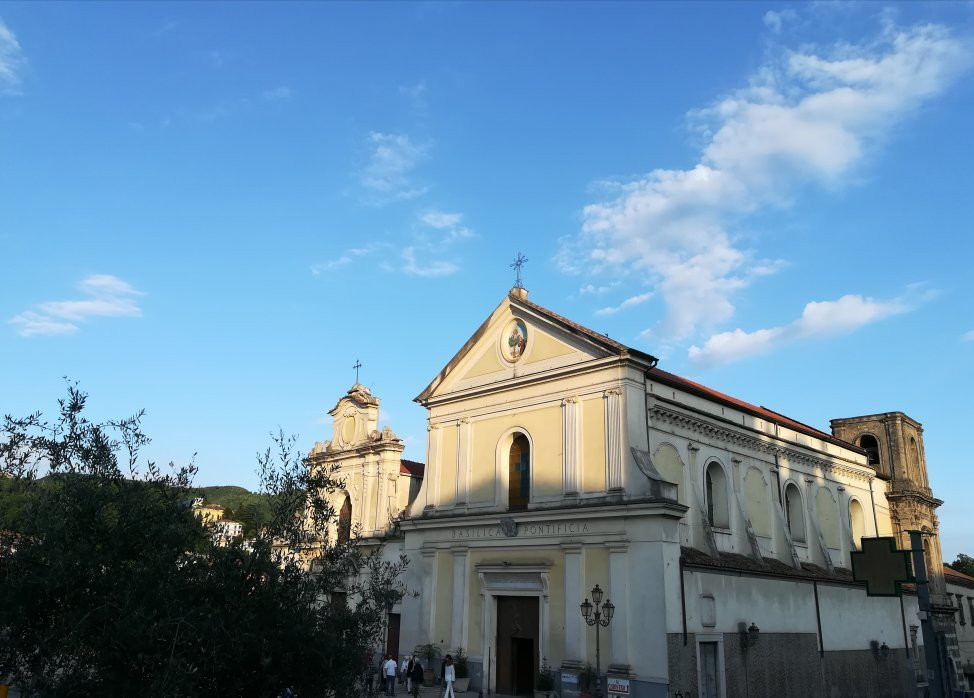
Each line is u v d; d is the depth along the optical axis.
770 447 40.00
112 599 10.95
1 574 10.95
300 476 13.96
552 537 31.59
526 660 32.12
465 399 37.88
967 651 52.78
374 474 44.16
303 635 12.31
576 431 32.44
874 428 54.59
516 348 36.31
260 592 12.49
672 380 33.72
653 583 27.95
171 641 10.96
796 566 37.38
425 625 35.44
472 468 36.53
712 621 29.36
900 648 42.81
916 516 51.59
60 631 10.70
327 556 13.73
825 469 45.28
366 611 13.82
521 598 32.53
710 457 35.50
